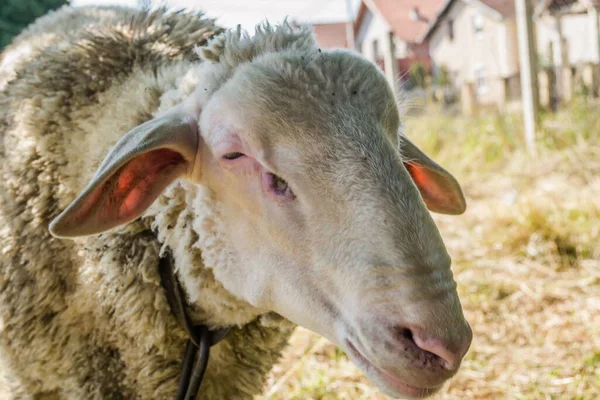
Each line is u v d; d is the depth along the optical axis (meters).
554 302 1.44
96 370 0.78
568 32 8.58
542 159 2.48
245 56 0.65
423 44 11.26
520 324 1.37
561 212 1.84
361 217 0.55
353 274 0.55
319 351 1.35
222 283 0.67
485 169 2.70
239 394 0.80
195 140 0.65
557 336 1.31
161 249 0.71
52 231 0.58
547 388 1.13
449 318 0.53
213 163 0.64
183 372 0.75
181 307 0.72
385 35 3.77
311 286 0.59
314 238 0.58
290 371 1.26
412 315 0.53
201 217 0.66
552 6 6.29
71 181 0.78
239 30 0.67
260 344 0.79
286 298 0.61
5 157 0.82
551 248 1.67
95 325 0.77
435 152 3.03
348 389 1.21
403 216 0.55
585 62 3.60
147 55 0.84
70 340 0.78
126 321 0.74
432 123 3.42
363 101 0.60
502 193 2.29
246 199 0.62
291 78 0.60
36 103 0.81
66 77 0.82
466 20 10.16
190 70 0.74
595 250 1.64
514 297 1.47
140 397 0.78
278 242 0.60
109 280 0.73
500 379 1.18
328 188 0.57
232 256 0.65
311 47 0.64
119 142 0.61
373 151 0.57
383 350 0.53
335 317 0.58
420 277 0.53
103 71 0.82
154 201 0.68
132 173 0.64
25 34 1.03
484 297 1.48
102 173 0.58
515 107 3.56
